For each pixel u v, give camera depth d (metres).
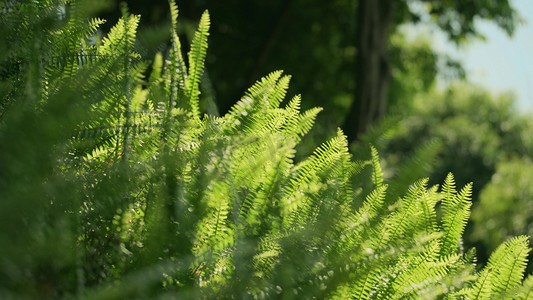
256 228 2.54
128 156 2.50
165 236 2.36
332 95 22.25
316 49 21.86
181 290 2.37
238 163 2.61
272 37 18.62
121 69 2.48
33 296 2.13
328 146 2.71
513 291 2.53
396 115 2.64
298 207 2.62
